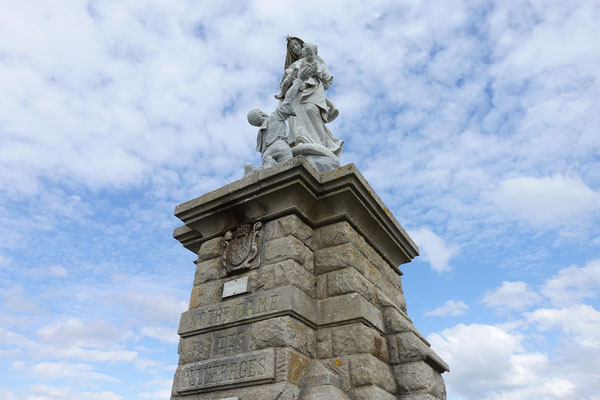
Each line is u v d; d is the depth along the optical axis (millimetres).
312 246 5883
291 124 8562
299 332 4977
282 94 9375
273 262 5473
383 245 6840
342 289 5379
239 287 5520
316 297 5500
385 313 5828
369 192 6059
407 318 6320
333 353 5027
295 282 5215
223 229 6312
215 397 4828
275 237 5676
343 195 5863
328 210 6039
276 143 7297
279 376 4539
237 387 4738
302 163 5590
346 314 5172
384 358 5328
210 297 5770
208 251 6266
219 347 5215
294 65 9906
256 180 5891
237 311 5320
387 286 6594
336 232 5867
